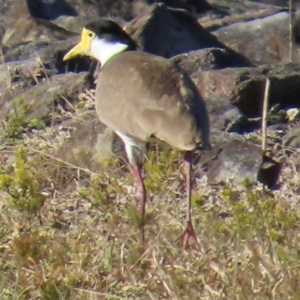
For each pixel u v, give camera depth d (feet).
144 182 40.86
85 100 50.96
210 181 42.27
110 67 40.06
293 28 63.41
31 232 37.52
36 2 68.49
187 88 37.52
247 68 51.67
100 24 45.01
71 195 41.34
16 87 53.26
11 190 39.68
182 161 42.86
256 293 32.76
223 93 49.88
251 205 37.29
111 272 35.22
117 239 36.96
